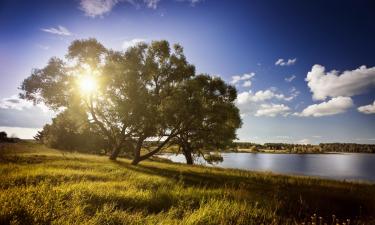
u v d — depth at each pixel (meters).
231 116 26.91
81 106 28.94
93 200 7.57
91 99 28.33
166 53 28.12
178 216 6.91
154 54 28.34
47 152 34.03
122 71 26.45
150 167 24.12
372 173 71.62
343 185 18.23
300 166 92.12
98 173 14.56
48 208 5.66
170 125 25.39
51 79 27.53
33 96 27.36
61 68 27.72
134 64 27.27
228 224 6.40
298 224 7.07
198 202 8.84
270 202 9.52
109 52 28.72
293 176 25.22
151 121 25.69
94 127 30.31
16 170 13.43
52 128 60.16
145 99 25.78
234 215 6.97
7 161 19.02
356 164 114.75
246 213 7.32
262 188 14.56
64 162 20.06
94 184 9.82
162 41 27.98
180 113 24.12
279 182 18.02
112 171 16.58
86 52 27.50
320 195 12.27
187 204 8.09
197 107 23.84
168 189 10.54
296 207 9.45
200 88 25.23
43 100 27.62
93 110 28.75
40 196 6.60
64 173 12.91
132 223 5.64
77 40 27.81
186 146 40.00
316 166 95.00
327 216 8.53
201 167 31.09
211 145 34.72
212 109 24.95
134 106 25.31
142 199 8.23
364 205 10.52
